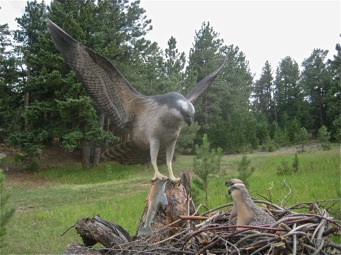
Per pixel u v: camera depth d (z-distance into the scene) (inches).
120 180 718.5
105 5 815.1
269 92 2492.6
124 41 914.7
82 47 158.7
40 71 797.9
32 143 778.8
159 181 179.2
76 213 425.7
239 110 1514.5
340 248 112.5
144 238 165.0
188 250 129.3
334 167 575.2
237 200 139.4
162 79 991.0
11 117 956.6
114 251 159.8
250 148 1355.8
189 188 192.1
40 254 292.8
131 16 938.1
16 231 362.3
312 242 112.3
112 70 164.1
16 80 925.2
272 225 119.1
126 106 172.9
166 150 178.2
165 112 161.6
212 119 1344.7
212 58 1438.2
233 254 117.9
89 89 170.1
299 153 1022.4
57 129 780.0
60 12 769.6
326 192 353.7
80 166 880.9
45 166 872.9
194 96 183.2
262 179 524.7
